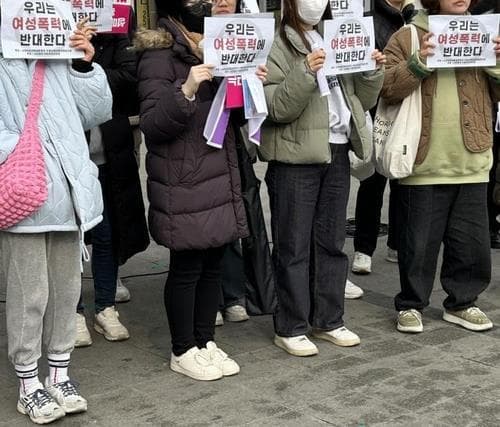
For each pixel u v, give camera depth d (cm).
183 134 389
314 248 457
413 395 393
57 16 342
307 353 443
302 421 365
